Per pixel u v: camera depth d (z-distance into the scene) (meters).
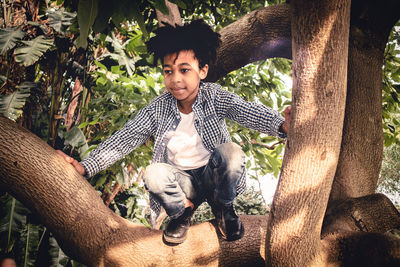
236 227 1.66
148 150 3.62
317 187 1.26
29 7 4.20
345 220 1.80
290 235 1.27
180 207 1.53
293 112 1.33
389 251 1.36
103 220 1.71
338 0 1.22
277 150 4.30
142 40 3.47
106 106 3.62
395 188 13.34
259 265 1.75
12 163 1.52
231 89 4.14
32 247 3.41
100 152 1.71
